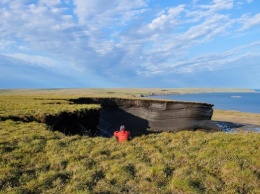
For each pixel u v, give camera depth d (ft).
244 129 224.94
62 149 57.26
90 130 126.93
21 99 174.09
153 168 45.73
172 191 39.09
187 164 49.03
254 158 50.24
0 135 65.57
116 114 205.05
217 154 53.42
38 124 82.84
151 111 196.54
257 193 38.45
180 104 190.60
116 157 53.78
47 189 39.22
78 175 43.75
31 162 49.47
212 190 39.11
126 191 39.29
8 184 40.01
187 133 73.00
